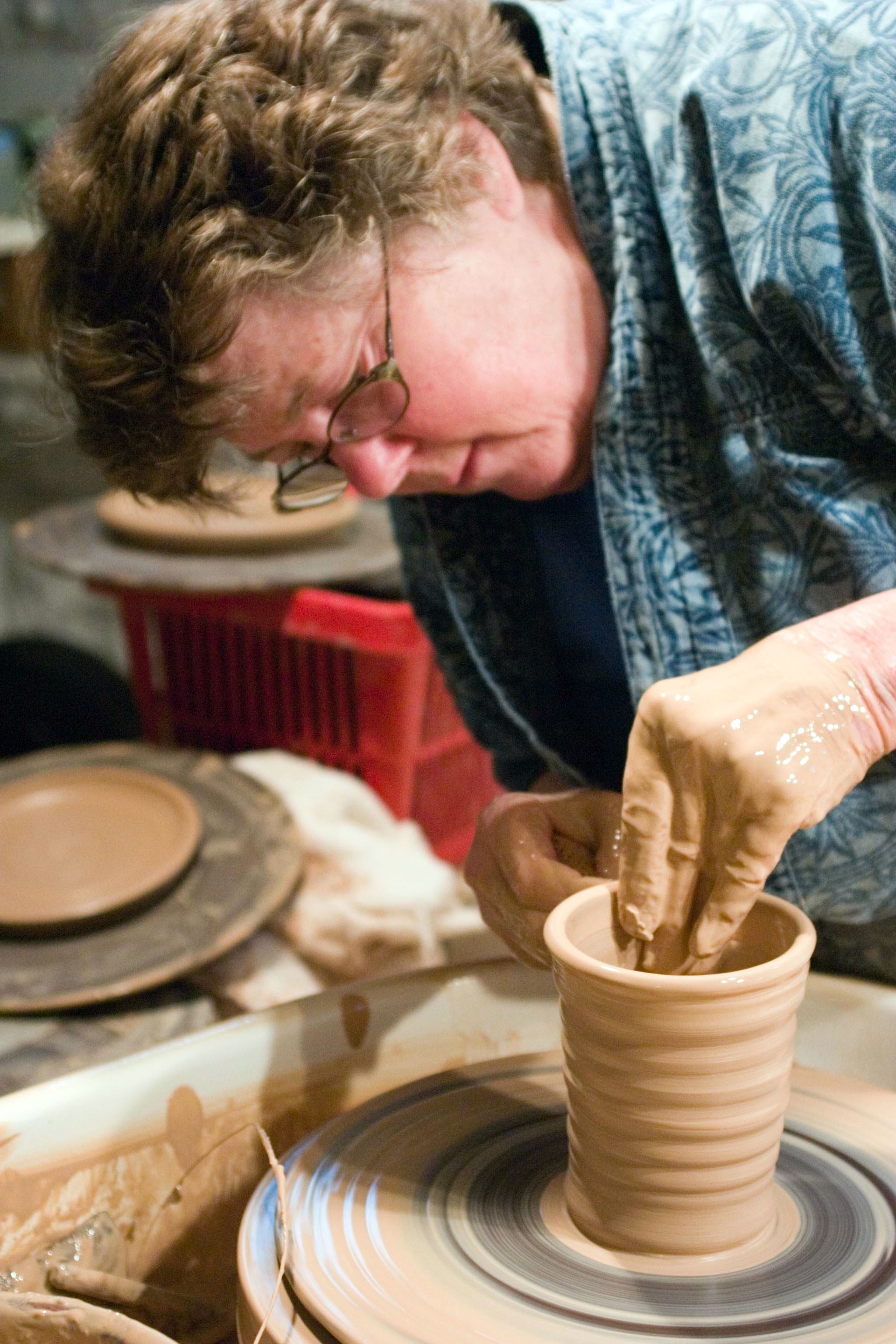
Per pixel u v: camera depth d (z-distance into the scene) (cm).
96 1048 125
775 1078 73
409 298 85
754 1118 73
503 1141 90
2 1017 130
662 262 92
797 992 72
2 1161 90
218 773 173
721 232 87
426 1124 92
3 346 289
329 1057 103
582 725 126
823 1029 102
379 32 84
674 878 76
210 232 77
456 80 86
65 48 310
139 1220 96
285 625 182
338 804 172
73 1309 70
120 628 320
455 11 91
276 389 86
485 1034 107
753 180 83
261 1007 136
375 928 150
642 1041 70
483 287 87
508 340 89
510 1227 81
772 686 73
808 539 88
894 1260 76
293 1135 102
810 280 82
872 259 81
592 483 105
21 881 147
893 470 87
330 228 79
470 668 128
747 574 92
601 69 92
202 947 136
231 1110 99
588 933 79
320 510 192
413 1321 72
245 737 199
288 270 79
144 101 79
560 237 93
